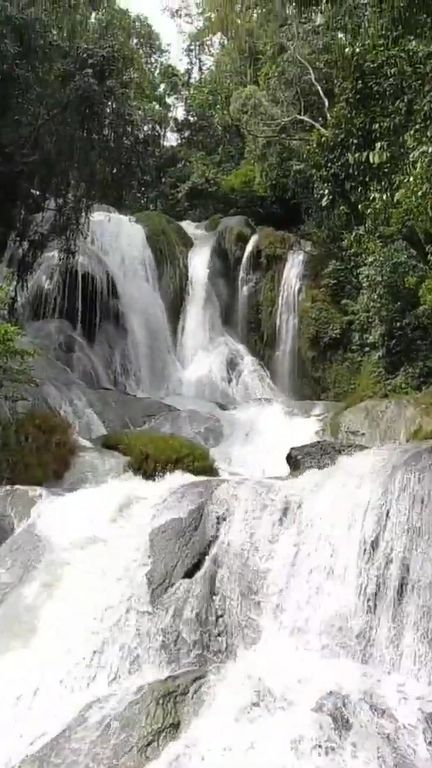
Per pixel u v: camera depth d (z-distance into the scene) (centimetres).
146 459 1256
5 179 1655
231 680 748
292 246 2291
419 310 1702
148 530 977
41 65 1616
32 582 956
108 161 1752
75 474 1220
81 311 2020
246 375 2141
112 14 1902
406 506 836
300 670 777
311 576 870
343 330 2092
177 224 2366
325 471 965
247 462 1462
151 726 688
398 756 637
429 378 1719
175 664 832
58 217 1767
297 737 660
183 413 1532
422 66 1389
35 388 1423
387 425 1395
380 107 1481
